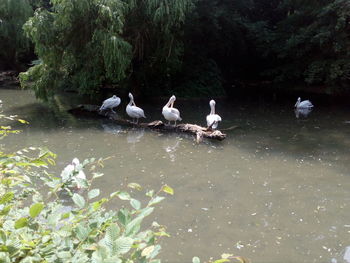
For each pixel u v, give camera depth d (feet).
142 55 58.18
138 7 52.39
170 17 51.65
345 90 69.36
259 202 21.15
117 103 45.78
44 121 42.60
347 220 19.01
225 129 40.50
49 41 47.52
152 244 5.72
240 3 76.23
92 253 4.89
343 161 29.09
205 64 72.28
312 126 42.96
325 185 23.91
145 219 18.70
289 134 38.75
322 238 17.13
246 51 82.84
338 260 15.28
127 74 59.26
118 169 26.43
